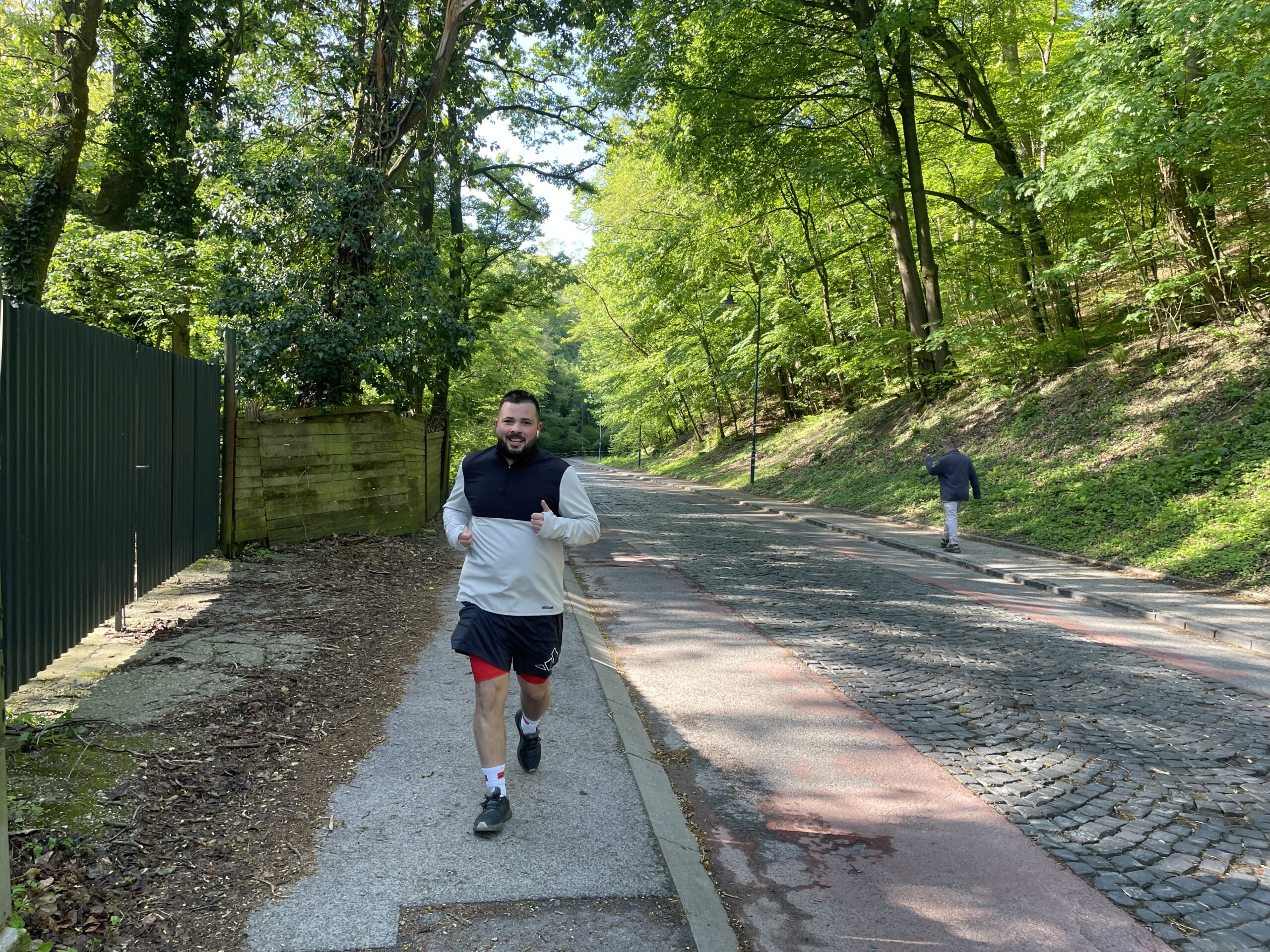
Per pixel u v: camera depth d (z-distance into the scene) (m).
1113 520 12.25
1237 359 13.50
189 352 16.20
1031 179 15.10
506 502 3.36
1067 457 14.91
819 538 14.89
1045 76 13.80
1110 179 13.62
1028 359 17.86
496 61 16.89
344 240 11.17
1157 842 3.45
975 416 19.34
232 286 11.05
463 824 3.24
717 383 37.25
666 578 10.06
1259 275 14.33
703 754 4.41
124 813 3.07
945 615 8.09
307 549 9.38
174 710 4.14
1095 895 3.03
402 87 12.27
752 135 20.53
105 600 5.07
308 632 5.91
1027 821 3.64
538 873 2.90
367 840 3.07
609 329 45.94
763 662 6.21
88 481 4.75
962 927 2.81
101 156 15.40
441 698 4.74
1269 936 2.78
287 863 2.88
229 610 6.43
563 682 5.29
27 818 2.93
